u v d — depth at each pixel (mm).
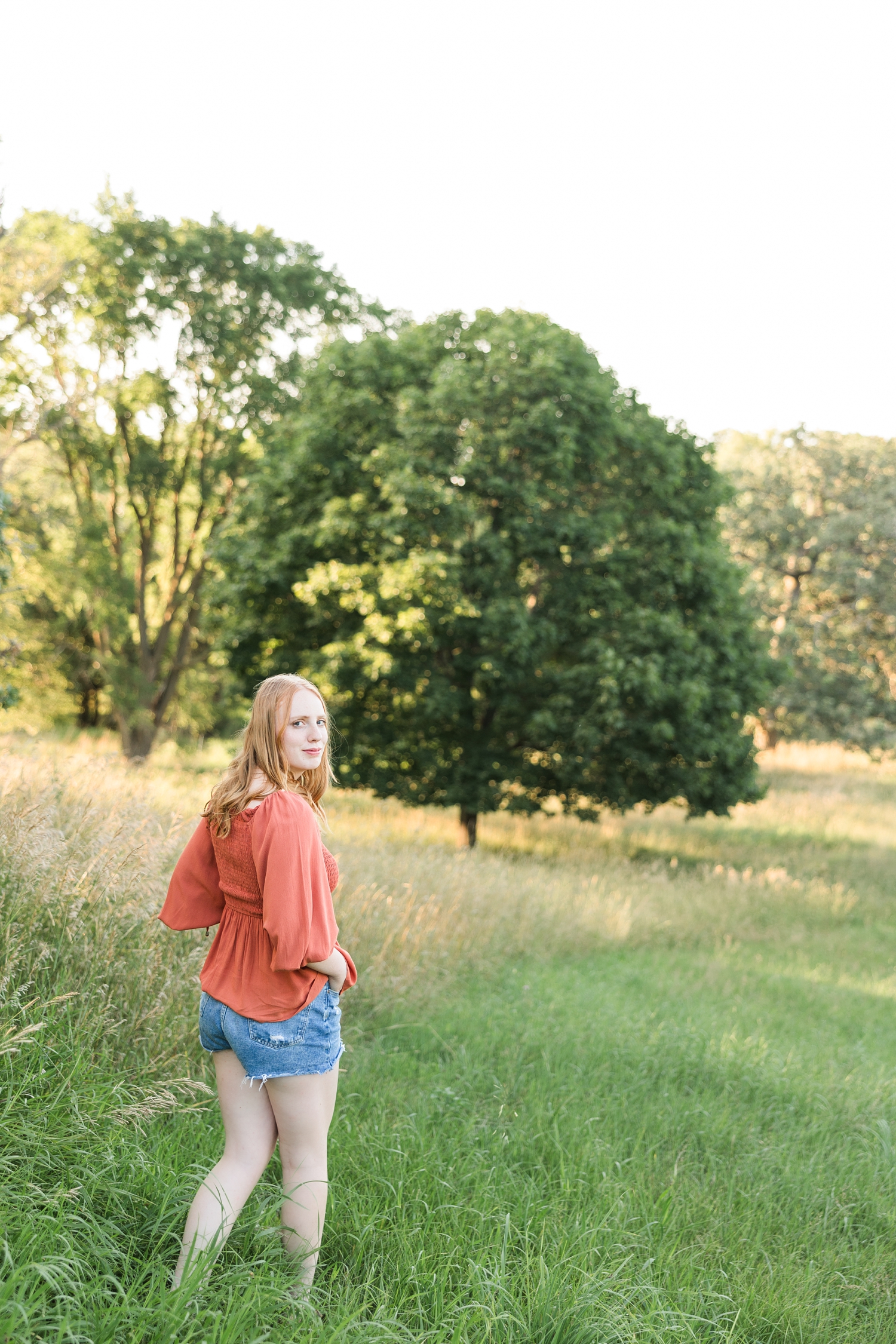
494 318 15156
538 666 14992
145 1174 2525
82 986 3467
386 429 14500
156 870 4055
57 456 23547
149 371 21406
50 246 19453
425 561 12602
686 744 14664
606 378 15703
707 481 16594
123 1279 2141
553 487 14633
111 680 23484
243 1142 2334
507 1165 3520
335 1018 2361
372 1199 2910
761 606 32719
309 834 2270
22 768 5082
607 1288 2549
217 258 21359
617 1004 6496
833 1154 4195
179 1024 3684
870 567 32875
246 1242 2420
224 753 23969
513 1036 5211
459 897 7691
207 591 15516
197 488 24031
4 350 20094
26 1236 2043
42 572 21547
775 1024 6867
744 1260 3053
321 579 13195
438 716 13961
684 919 10930
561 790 15047
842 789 27328
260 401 21609
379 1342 2107
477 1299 2426
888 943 11609
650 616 14109
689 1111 4387
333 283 22219
